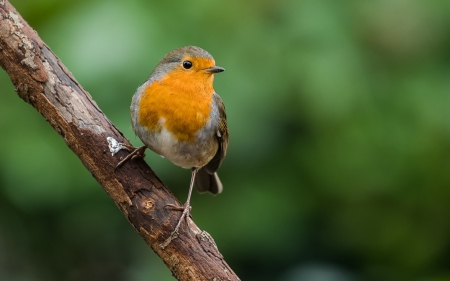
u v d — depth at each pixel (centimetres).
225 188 1095
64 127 788
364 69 1041
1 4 773
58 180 1024
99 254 1296
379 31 1069
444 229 1154
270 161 1073
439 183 1091
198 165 941
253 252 1120
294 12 1045
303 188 1099
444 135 1055
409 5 1070
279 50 1024
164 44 985
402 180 1088
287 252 1145
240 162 1066
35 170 1008
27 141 1008
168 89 873
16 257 1236
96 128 794
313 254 1175
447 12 1086
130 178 798
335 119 1014
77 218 1199
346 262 1202
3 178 1088
